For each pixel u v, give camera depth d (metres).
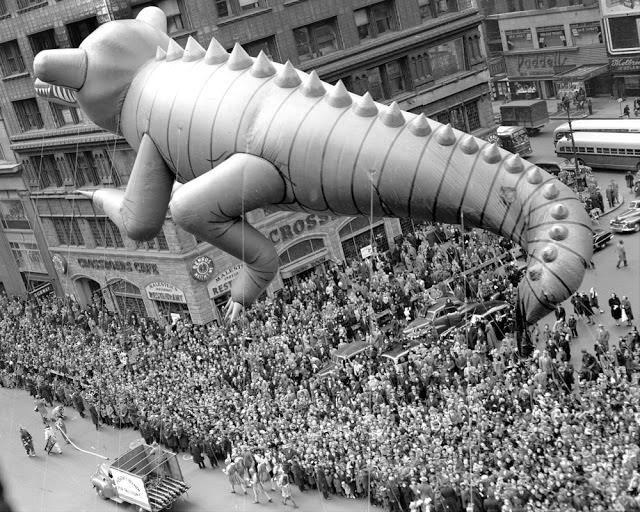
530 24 89.50
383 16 64.25
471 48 67.94
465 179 16.89
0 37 68.31
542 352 38.56
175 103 19.19
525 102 80.25
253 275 19.50
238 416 43.06
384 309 49.50
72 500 44.38
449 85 66.94
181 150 19.30
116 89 20.50
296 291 56.78
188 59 19.70
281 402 41.78
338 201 18.12
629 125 65.00
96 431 51.19
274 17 60.69
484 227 17.34
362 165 17.41
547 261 15.84
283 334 48.44
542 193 16.41
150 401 48.25
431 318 44.44
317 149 17.66
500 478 30.80
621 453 29.95
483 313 42.59
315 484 39.09
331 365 43.66
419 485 33.22
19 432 53.69
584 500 28.55
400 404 38.41
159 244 61.12
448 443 34.34
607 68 81.75
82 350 57.69
